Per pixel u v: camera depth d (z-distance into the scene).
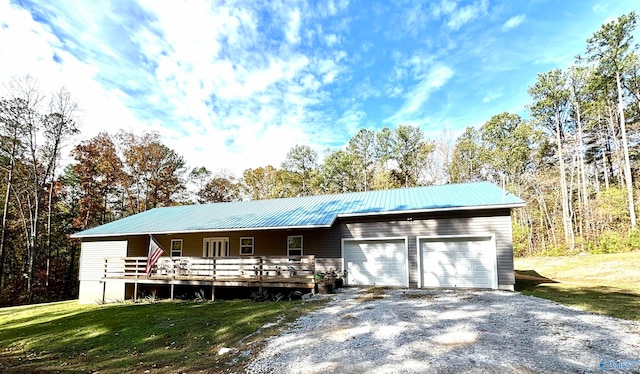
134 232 15.30
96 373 6.01
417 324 6.99
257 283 12.34
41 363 6.96
